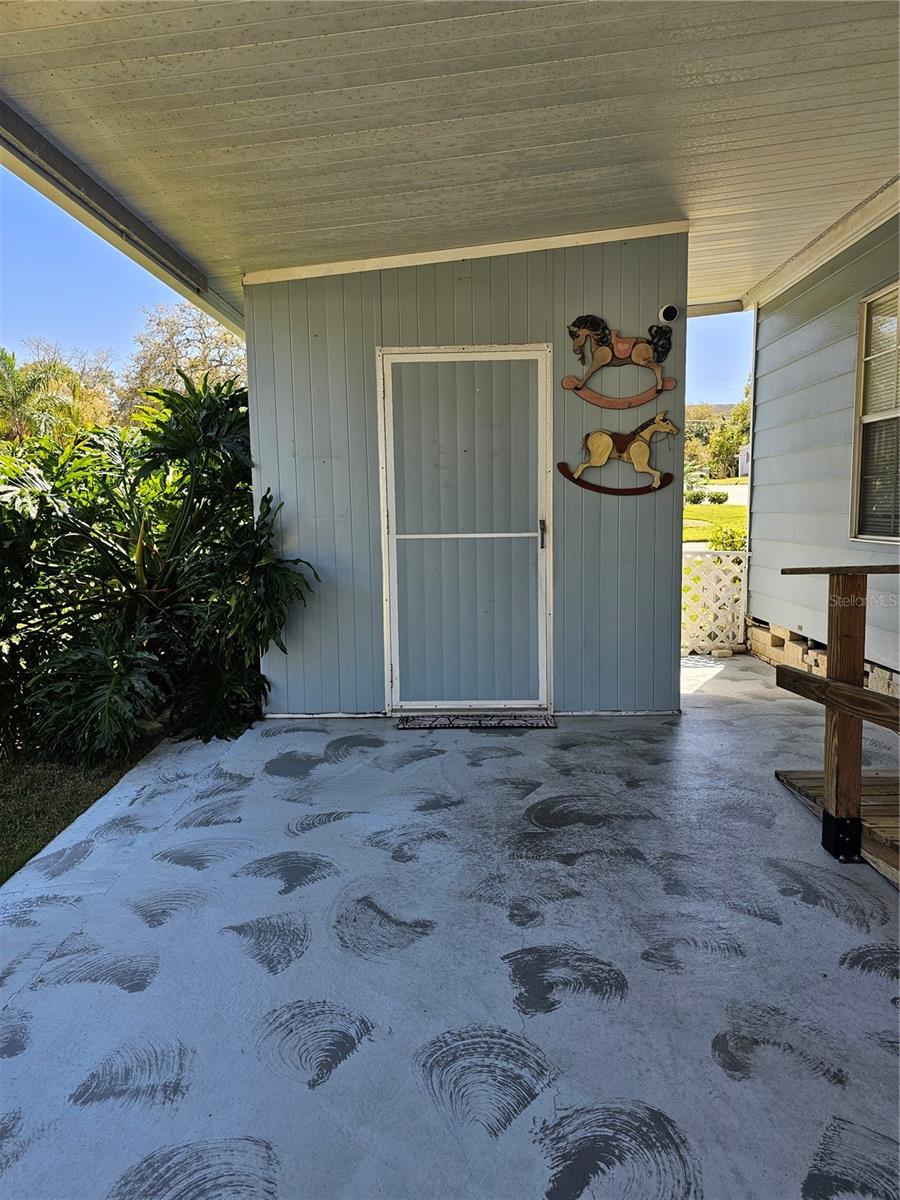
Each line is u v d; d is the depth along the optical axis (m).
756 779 3.42
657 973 2.04
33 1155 1.51
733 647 6.36
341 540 4.39
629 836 2.86
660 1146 1.50
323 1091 1.66
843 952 2.12
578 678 4.42
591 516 4.30
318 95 2.46
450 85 2.46
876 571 2.54
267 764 3.72
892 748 3.79
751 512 6.29
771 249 5.05
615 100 2.67
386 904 2.42
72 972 2.10
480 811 3.12
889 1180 1.42
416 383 4.27
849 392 4.70
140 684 3.77
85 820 3.12
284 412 4.33
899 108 2.86
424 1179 1.44
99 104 2.46
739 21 2.23
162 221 3.52
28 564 4.08
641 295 4.13
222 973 2.08
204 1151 1.51
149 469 4.68
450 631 4.44
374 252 4.08
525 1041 1.80
